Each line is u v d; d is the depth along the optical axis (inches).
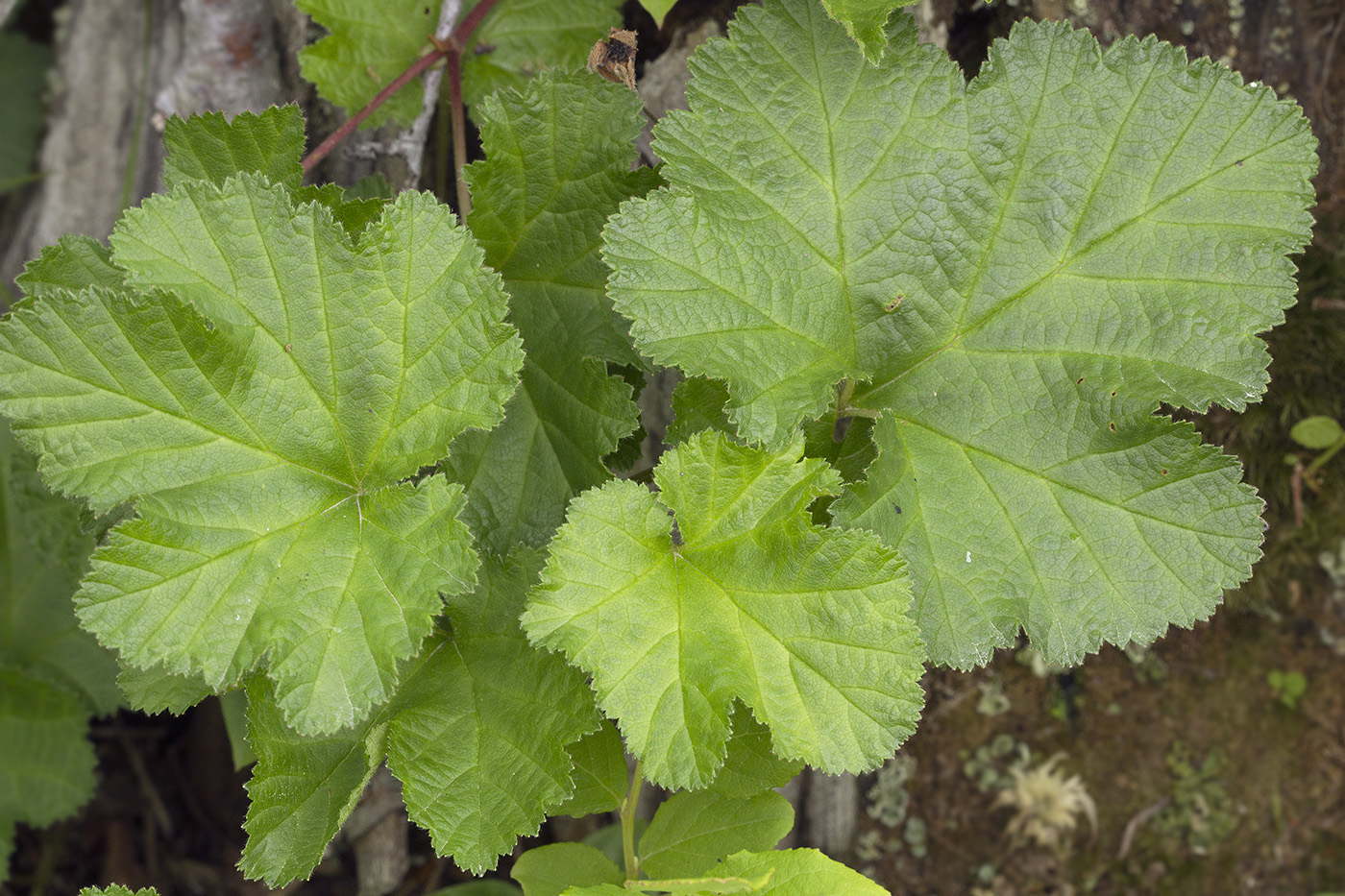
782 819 13.7
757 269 13.2
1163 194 13.2
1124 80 13.2
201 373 12.8
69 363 12.5
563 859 13.6
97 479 12.6
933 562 13.3
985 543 13.3
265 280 12.8
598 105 13.5
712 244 13.1
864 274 13.4
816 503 13.6
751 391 13.0
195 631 12.6
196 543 12.7
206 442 12.8
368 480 13.2
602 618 12.9
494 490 13.7
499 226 13.7
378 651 12.7
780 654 12.9
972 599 13.2
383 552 13.0
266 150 13.7
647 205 13.1
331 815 13.1
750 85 13.2
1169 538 13.1
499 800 13.0
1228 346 13.1
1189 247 13.2
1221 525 13.1
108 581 12.5
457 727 13.3
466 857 12.9
